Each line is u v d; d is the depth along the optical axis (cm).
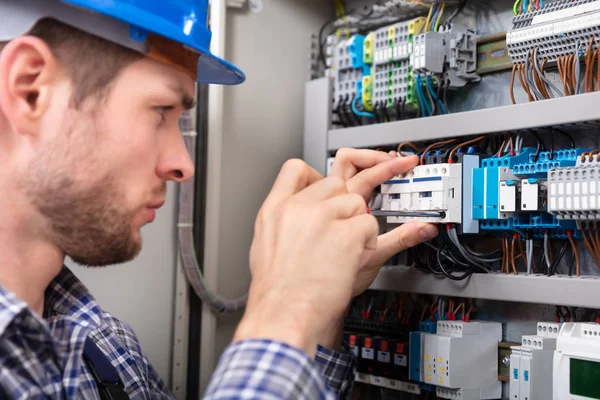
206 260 162
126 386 108
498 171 126
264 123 175
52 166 75
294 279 67
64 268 98
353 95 164
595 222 117
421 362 136
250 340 62
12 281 81
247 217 173
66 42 75
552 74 132
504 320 138
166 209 162
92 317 95
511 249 130
